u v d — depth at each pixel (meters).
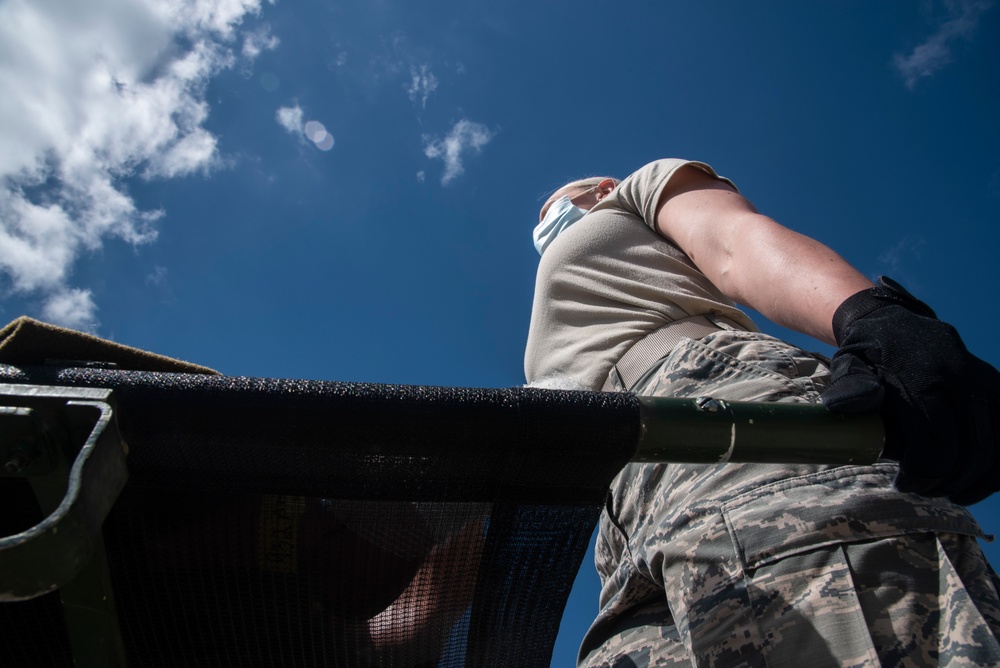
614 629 1.49
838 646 1.06
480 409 0.93
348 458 0.94
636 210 1.82
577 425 0.95
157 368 1.06
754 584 1.16
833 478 1.22
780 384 1.36
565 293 1.82
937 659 1.03
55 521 0.68
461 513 1.05
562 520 1.07
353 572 1.08
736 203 1.54
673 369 1.49
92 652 1.00
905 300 1.10
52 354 1.00
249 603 1.07
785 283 1.25
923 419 0.97
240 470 0.96
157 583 1.04
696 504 1.30
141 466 0.94
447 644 1.15
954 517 1.18
